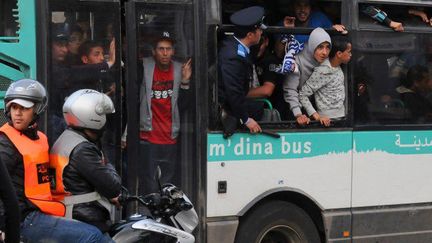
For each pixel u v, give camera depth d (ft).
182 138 77.97
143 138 76.43
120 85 74.84
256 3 84.79
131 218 64.03
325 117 84.02
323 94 84.07
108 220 60.39
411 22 90.27
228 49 77.82
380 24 87.45
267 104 82.94
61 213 57.52
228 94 77.41
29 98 55.62
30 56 70.95
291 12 85.25
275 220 82.23
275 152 81.05
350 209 85.61
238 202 79.25
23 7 70.69
